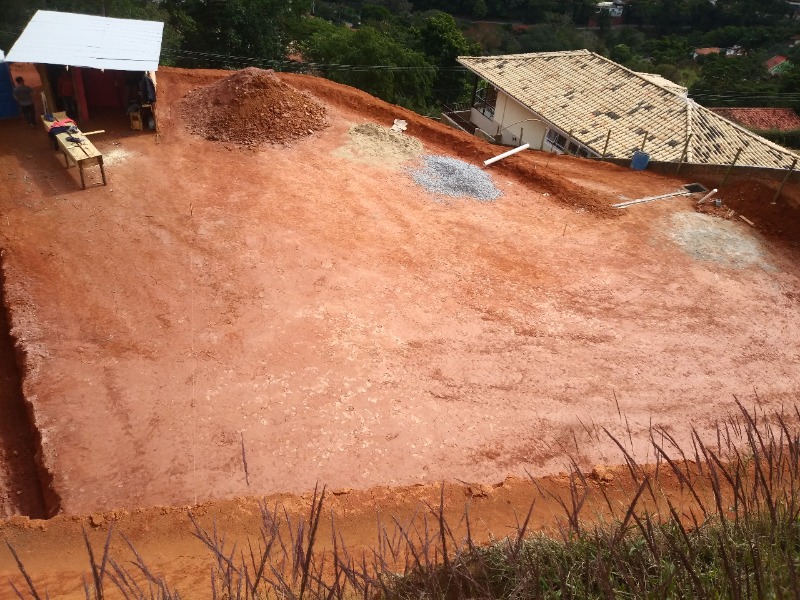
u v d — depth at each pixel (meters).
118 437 8.48
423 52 37.31
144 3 30.81
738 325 11.58
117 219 12.69
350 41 31.89
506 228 13.99
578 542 3.89
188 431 8.64
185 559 5.92
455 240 13.36
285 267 11.91
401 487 7.48
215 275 11.50
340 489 7.39
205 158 15.27
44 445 8.26
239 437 8.62
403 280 11.97
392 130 17.67
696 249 13.70
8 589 5.43
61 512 7.48
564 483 7.28
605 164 17.78
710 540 3.57
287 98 17.19
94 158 13.24
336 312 10.98
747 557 3.29
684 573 3.18
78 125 15.98
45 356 9.52
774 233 14.42
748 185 15.37
